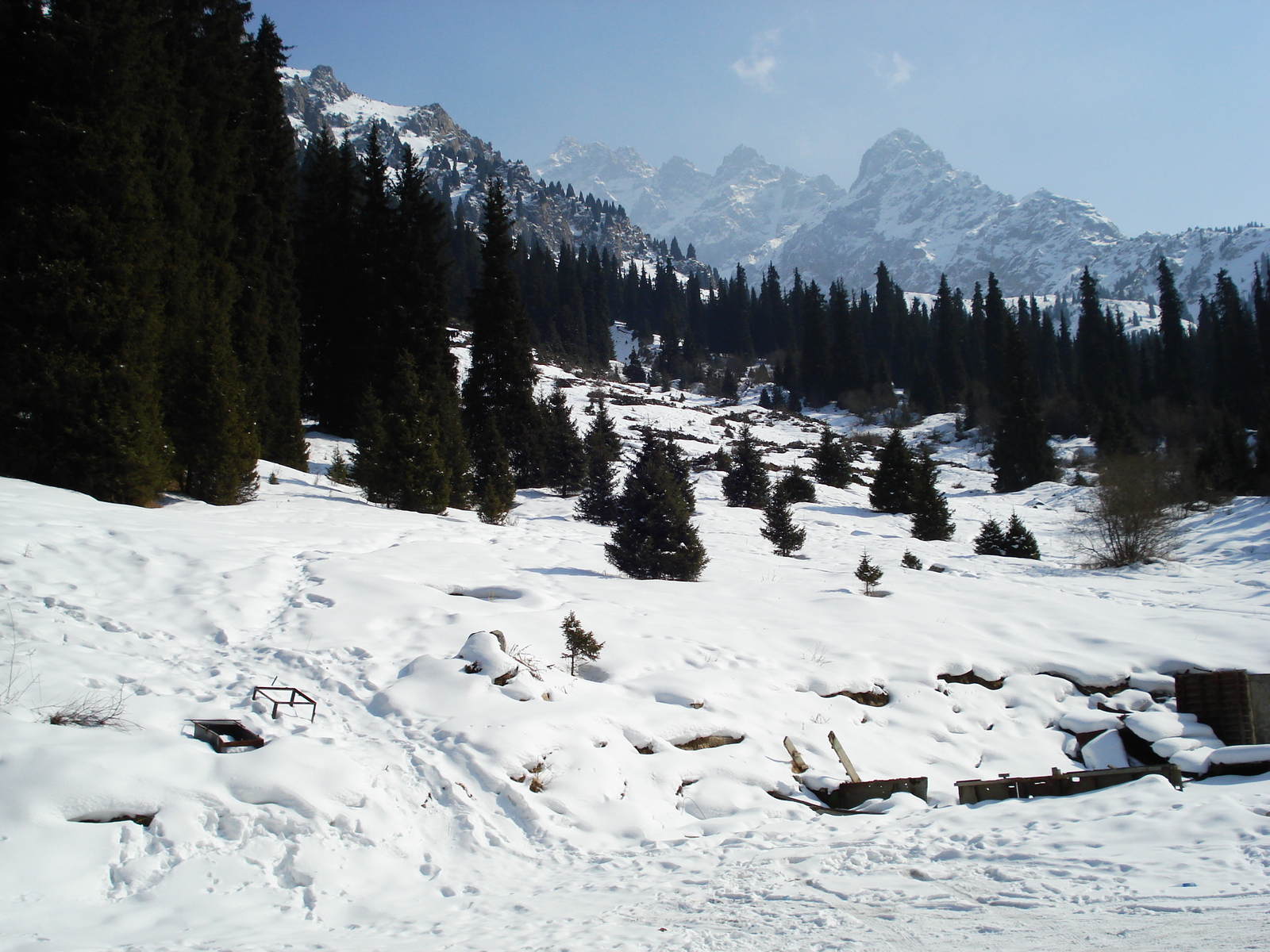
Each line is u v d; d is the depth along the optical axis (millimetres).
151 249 16000
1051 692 10844
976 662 11164
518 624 10258
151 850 5215
